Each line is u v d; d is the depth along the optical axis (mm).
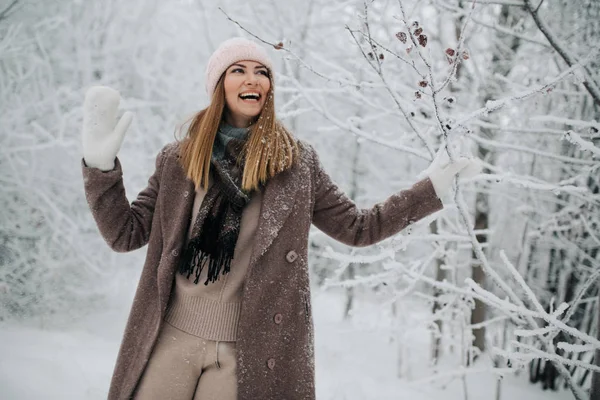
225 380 1553
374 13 4000
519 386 4469
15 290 6477
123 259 7234
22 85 6398
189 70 7523
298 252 1641
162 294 1589
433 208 1688
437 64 4551
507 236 5832
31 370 3592
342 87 2920
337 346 5957
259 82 1693
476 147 4480
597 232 3746
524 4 2344
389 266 2691
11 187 6422
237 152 1682
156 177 1774
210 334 1563
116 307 7363
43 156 6578
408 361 4805
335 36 6160
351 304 8391
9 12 6457
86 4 6977
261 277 1584
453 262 4543
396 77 4047
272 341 1580
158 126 7137
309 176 1710
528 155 4793
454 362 5285
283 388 1593
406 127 3963
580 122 2311
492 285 5660
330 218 1737
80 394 3355
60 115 6309
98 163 1552
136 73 7344
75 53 6984
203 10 6012
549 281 4469
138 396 1554
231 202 1601
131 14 7211
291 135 1769
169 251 1612
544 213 4418
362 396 3861
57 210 6395
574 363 2039
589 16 3307
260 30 4465
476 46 4805
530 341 4051
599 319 2225
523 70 4465
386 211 1684
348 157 8594
